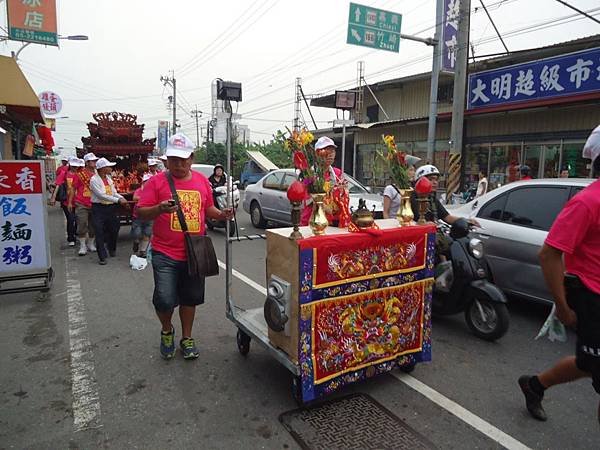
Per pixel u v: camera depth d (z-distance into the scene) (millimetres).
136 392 3133
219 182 9188
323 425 2736
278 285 2803
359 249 2834
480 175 12453
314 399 2814
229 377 3350
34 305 5027
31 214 5316
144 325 4406
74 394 3107
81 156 9852
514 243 4590
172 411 2896
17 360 3633
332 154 3164
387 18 11062
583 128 11109
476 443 2576
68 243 8812
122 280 6094
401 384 3256
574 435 2660
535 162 12320
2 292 5195
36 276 5410
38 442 2578
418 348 3270
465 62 10531
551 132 11828
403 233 3039
